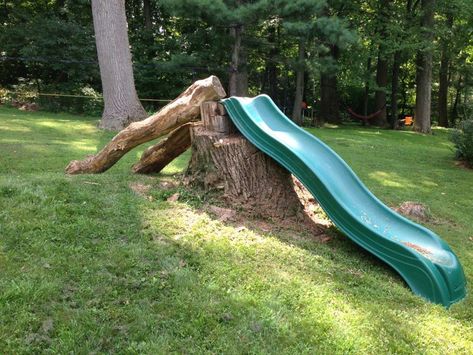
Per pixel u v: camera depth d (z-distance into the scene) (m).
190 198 5.16
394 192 7.84
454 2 20.36
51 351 2.72
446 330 3.45
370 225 4.59
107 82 12.68
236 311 3.25
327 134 15.79
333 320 3.28
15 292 3.15
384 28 21.17
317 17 16.94
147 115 13.34
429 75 20.73
